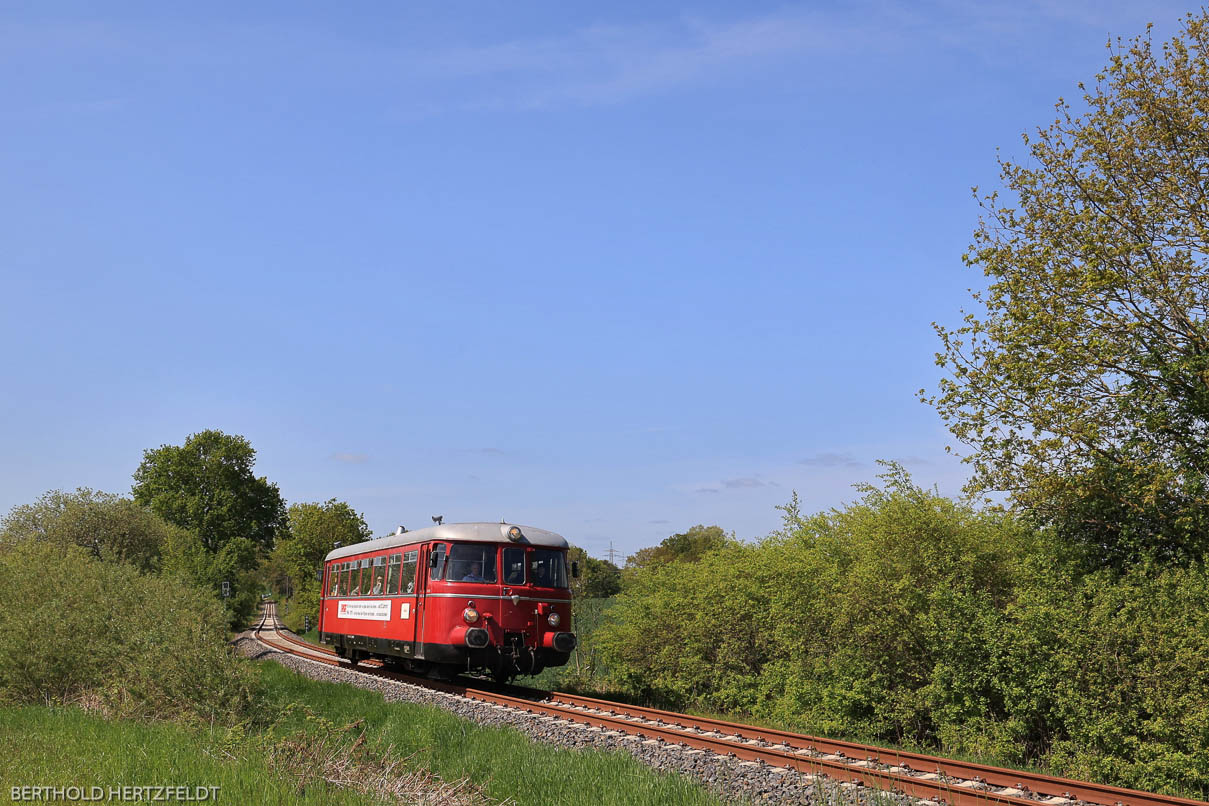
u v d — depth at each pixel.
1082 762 10.57
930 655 13.44
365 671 24.23
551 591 19.34
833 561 15.50
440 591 18.84
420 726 12.92
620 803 8.31
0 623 17.28
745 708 17.73
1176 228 12.41
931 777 9.38
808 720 14.66
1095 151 12.91
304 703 15.97
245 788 8.09
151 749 9.89
